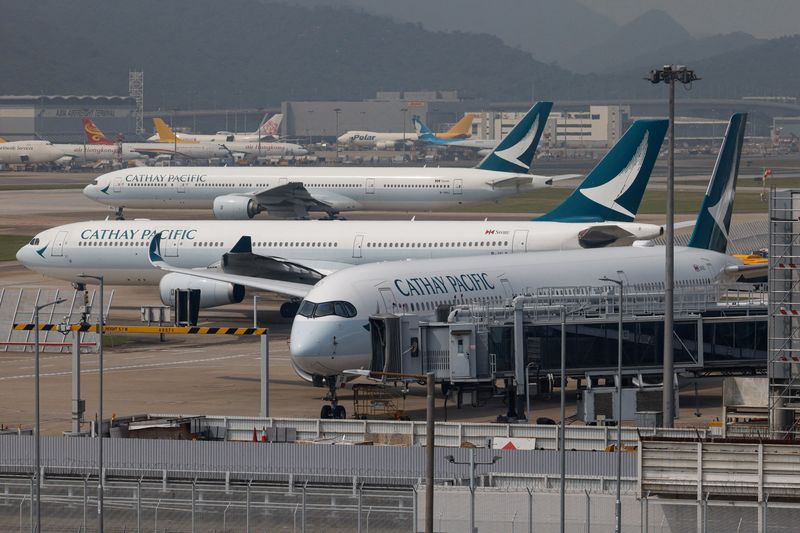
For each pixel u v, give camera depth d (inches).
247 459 7071.9
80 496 6806.1
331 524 6412.4
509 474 6737.2
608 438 7795.3
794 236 7839.6
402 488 6712.6
